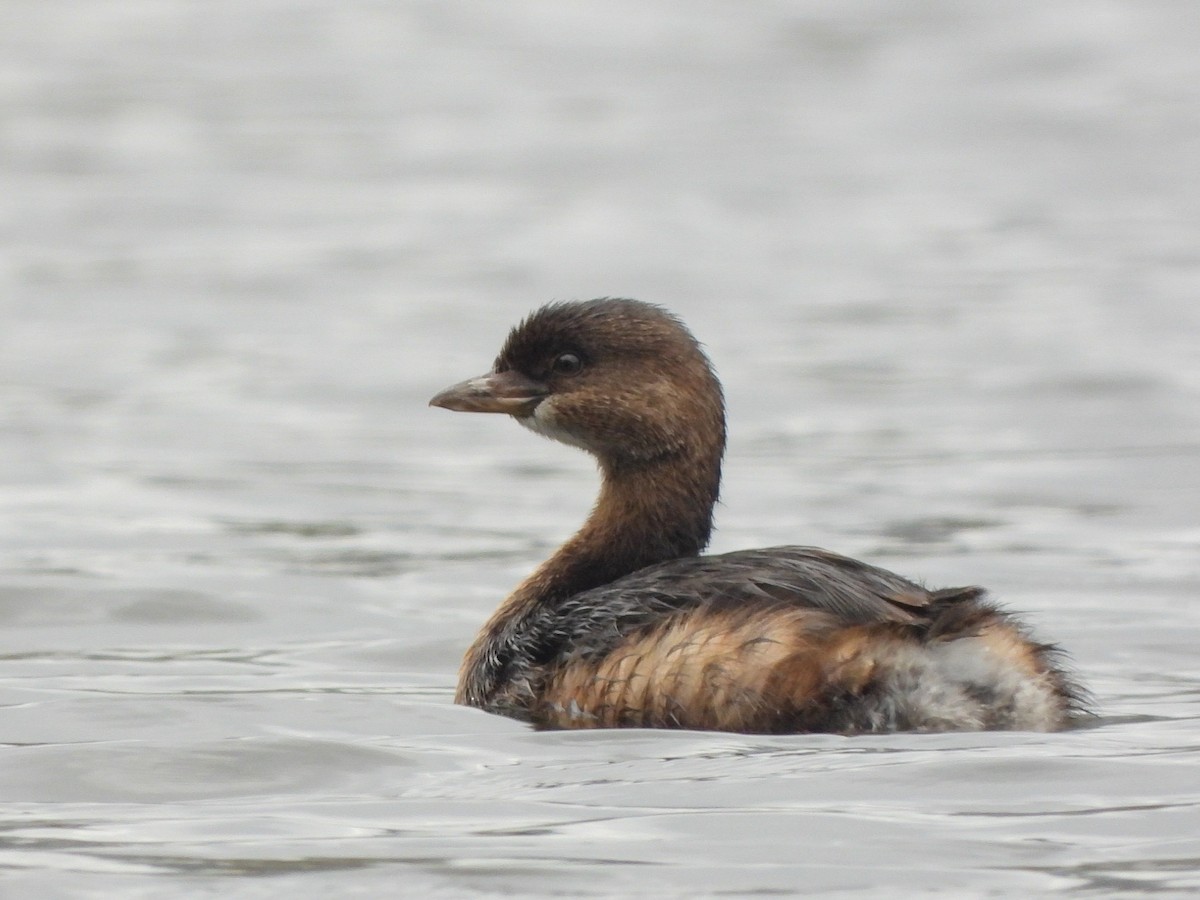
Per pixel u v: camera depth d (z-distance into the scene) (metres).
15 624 13.28
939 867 7.50
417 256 34.19
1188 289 29.72
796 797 8.38
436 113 49.47
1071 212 37.47
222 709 10.48
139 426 21.75
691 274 32.34
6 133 45.88
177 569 15.09
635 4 63.44
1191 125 46.22
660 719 9.57
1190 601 13.80
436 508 17.89
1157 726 9.64
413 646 12.62
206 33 58.97
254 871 7.59
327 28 60.12
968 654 9.27
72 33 58.16
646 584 10.05
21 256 33.97
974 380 23.70
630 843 7.84
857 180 41.59
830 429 21.33
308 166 43.34
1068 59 54.62
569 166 43.47
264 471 19.53
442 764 9.14
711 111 49.81
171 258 33.94
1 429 21.55
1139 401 22.12
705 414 10.98
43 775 8.97
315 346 26.73
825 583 9.55
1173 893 7.19
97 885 7.46
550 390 11.05
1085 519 16.91
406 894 7.30
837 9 62.31
